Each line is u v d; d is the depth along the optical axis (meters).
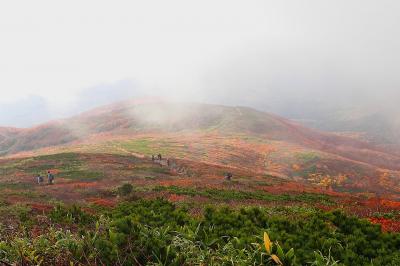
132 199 30.28
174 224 8.97
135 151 130.88
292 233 9.38
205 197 33.22
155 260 6.67
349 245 8.57
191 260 6.62
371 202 32.84
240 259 6.64
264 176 76.38
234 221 9.80
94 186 43.91
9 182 50.72
